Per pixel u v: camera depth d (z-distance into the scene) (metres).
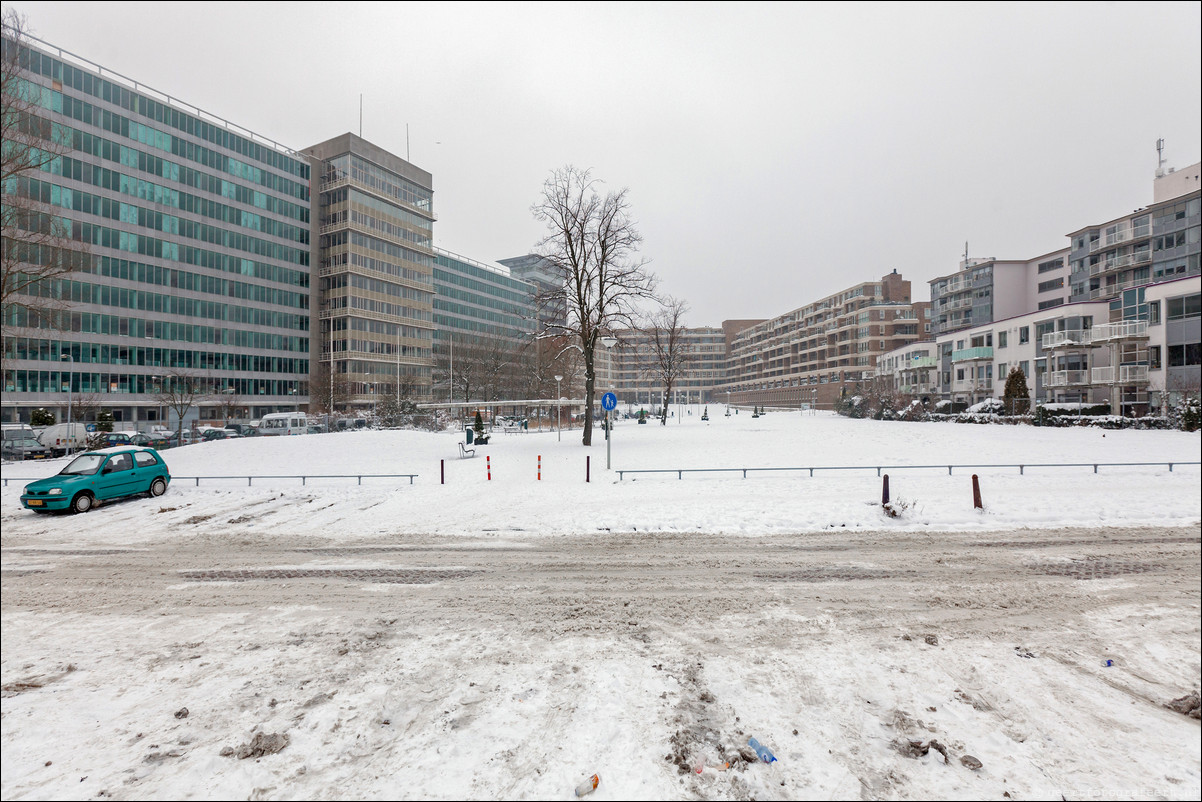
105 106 60.47
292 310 79.62
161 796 3.97
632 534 11.50
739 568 9.13
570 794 3.94
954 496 14.45
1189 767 4.21
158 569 9.59
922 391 69.06
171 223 66.31
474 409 64.94
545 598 7.83
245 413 72.56
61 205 56.22
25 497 14.47
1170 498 13.84
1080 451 23.92
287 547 11.02
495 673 5.65
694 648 6.18
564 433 44.50
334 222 82.62
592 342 29.78
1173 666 5.84
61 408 55.16
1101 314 43.50
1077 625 6.80
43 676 5.75
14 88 24.80
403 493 16.94
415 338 91.06
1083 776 4.13
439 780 4.11
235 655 6.17
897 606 7.40
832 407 106.38
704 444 31.44
